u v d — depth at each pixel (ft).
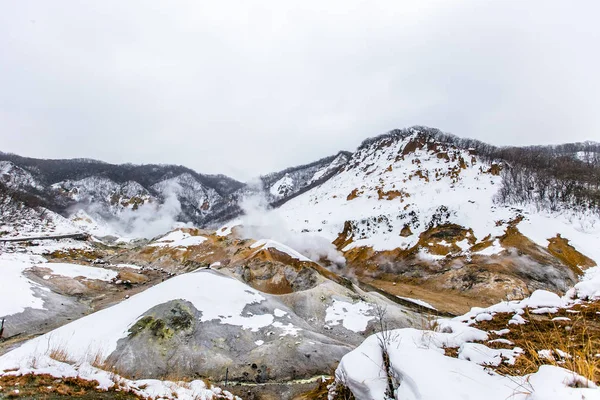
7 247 283.59
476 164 416.26
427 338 18.90
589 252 211.00
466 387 12.06
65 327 109.81
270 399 84.79
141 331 103.04
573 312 19.71
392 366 15.33
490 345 17.01
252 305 131.34
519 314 21.43
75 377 25.59
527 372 12.79
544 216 258.78
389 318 142.92
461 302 185.37
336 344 118.42
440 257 254.47
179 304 115.65
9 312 136.77
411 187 402.93
